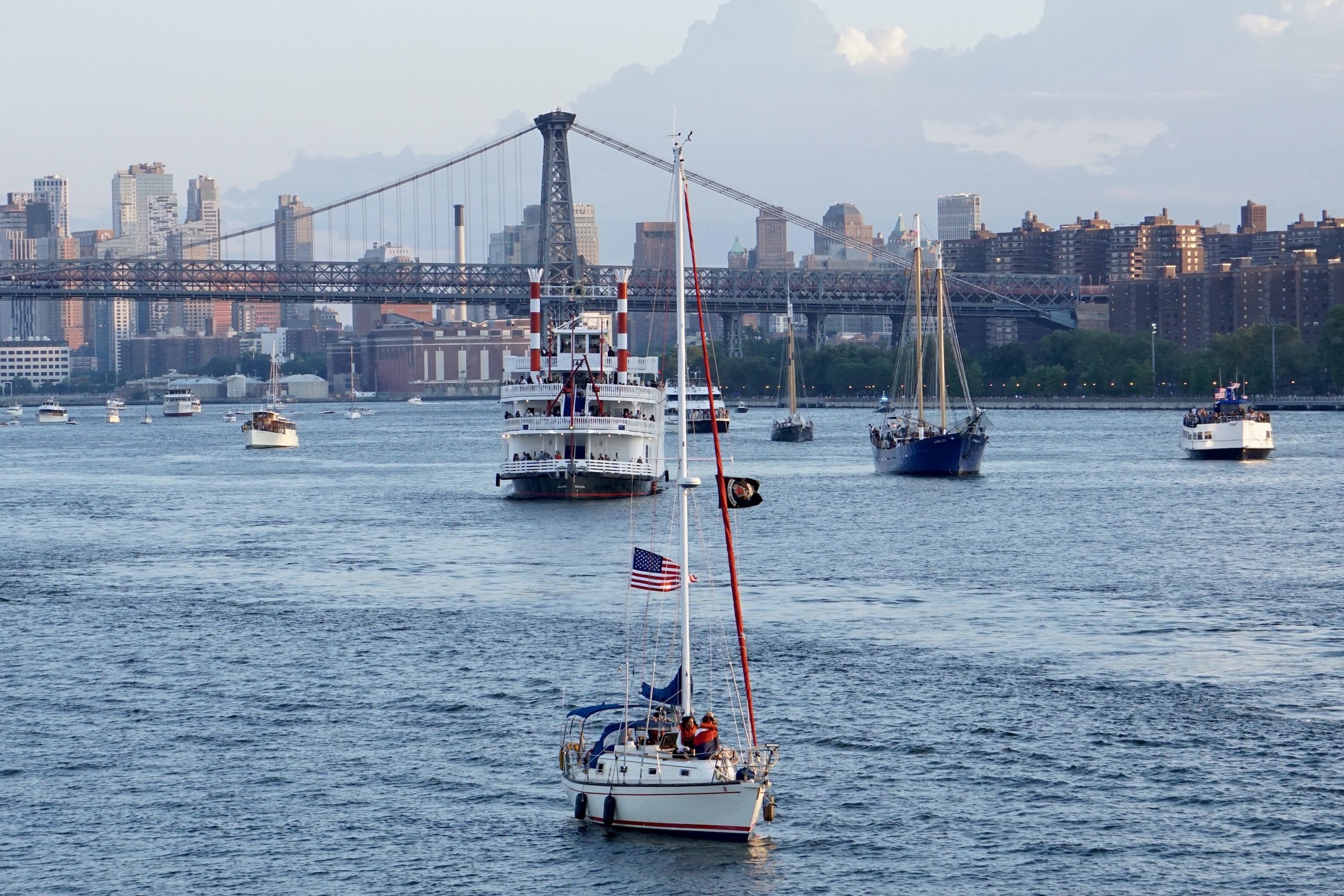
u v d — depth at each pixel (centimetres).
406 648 19050
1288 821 12650
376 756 14475
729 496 12838
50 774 14062
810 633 19712
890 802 13150
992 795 13300
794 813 12938
